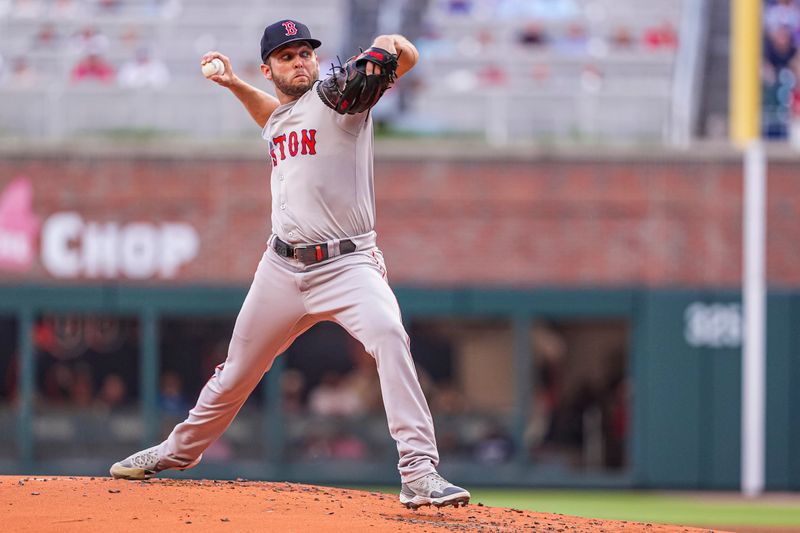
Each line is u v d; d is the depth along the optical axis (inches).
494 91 2564.0
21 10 2856.8
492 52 2770.7
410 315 2536.9
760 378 2492.6
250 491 853.8
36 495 796.0
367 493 925.8
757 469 2476.6
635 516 1979.6
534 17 2893.7
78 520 727.1
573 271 2527.1
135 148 2539.4
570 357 2795.3
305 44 769.6
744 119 2588.6
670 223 2519.7
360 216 776.9
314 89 765.9
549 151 2519.7
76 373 2672.2
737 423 2491.4
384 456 2541.8
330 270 771.4
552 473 2512.3
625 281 2519.7
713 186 2518.5
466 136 2559.1
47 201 2544.3
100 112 2576.3
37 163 2544.3
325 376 2706.7
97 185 2549.2
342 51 2797.7
